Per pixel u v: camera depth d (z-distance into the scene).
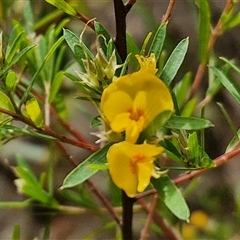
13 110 0.13
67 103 0.24
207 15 0.16
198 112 0.19
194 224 0.22
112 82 0.12
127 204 0.15
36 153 0.26
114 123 0.12
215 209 0.23
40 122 0.14
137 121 0.12
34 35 0.18
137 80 0.12
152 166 0.12
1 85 0.13
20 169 0.18
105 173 0.21
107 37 0.13
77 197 0.18
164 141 0.13
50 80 0.17
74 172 0.12
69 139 0.14
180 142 0.13
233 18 0.17
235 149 0.14
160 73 0.13
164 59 0.18
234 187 0.25
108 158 0.11
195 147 0.13
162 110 0.12
